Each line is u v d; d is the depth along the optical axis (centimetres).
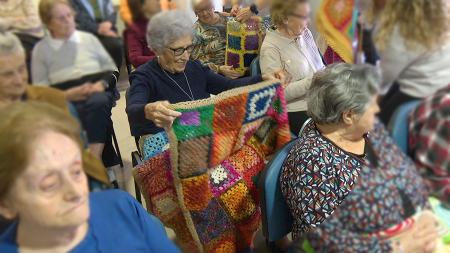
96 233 63
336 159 98
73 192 50
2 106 45
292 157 104
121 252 65
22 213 52
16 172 46
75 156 49
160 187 108
